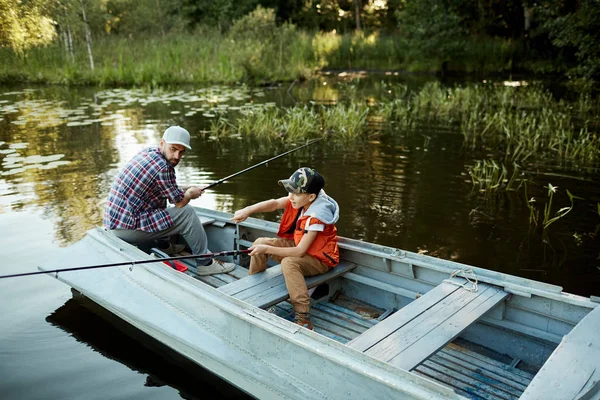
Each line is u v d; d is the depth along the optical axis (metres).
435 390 2.48
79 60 19.97
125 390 3.33
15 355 3.64
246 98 15.37
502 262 5.06
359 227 5.88
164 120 11.82
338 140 10.23
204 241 4.66
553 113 12.62
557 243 5.48
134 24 25.25
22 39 18.52
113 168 7.95
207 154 9.03
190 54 20.52
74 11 19.66
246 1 30.98
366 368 2.69
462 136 10.58
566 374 2.48
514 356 3.51
